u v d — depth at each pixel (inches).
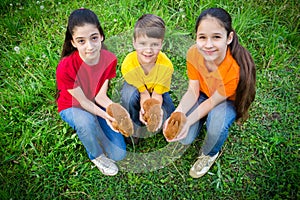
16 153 107.3
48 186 100.8
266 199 97.6
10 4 147.0
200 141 109.1
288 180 100.3
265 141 109.7
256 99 119.3
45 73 123.8
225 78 92.6
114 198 98.8
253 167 104.2
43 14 146.0
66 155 106.7
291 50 134.2
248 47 132.5
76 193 99.6
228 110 96.0
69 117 96.4
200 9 137.8
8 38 138.0
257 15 140.9
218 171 102.3
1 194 97.0
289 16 141.6
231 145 108.7
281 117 115.2
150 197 98.8
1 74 127.0
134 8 143.0
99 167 102.2
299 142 109.1
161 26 90.3
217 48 88.2
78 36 87.3
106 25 136.5
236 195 99.1
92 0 148.5
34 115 115.6
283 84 124.1
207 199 98.3
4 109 116.1
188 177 102.2
